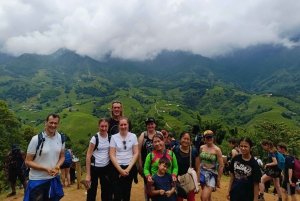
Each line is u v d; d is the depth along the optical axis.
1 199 8.45
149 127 5.94
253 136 31.56
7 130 33.31
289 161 7.18
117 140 5.61
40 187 4.64
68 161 8.49
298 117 122.62
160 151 5.32
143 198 7.89
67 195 8.29
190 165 5.52
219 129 36.28
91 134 100.75
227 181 13.01
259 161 11.52
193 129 8.59
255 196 5.03
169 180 5.09
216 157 6.13
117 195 5.43
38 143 4.67
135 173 5.78
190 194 5.43
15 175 8.88
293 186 7.10
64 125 112.56
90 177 5.68
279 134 29.95
